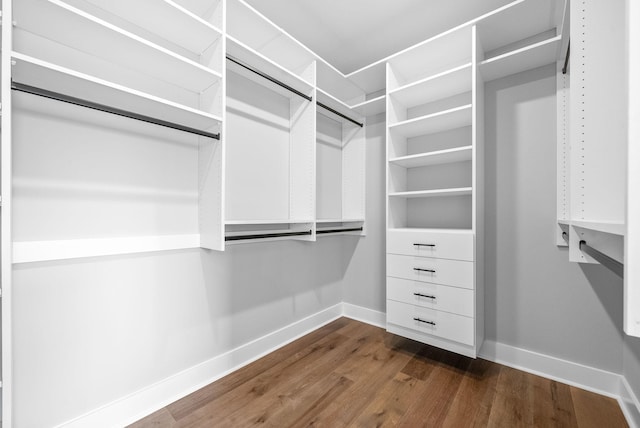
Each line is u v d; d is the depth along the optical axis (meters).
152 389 1.40
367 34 2.09
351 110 2.46
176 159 1.52
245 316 1.87
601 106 0.92
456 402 1.44
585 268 1.61
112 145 1.29
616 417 1.34
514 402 1.44
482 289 1.79
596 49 0.93
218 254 1.72
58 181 1.15
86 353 1.21
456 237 1.67
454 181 2.10
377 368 1.77
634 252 0.49
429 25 1.99
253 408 1.40
